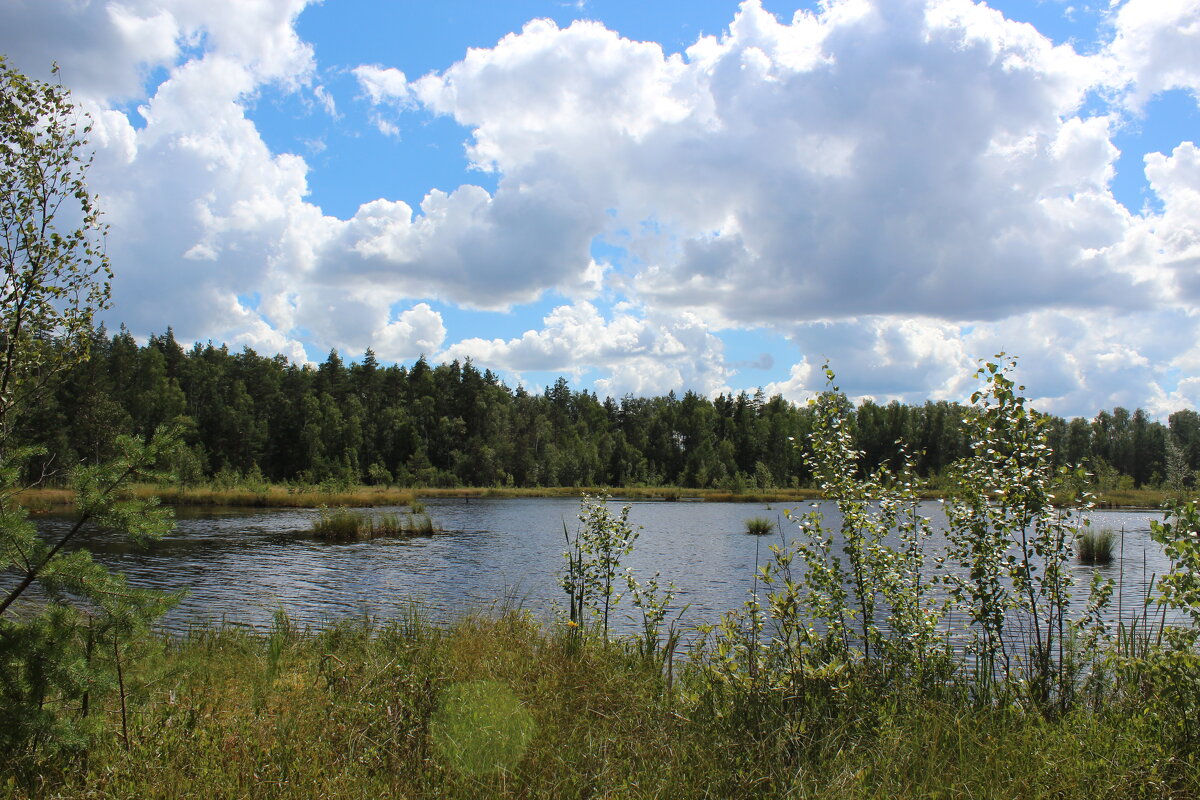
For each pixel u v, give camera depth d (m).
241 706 6.16
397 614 15.05
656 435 121.25
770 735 4.95
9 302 8.43
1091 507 6.79
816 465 7.38
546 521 43.03
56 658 4.66
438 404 113.38
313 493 54.81
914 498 7.46
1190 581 5.62
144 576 21.02
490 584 20.03
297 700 6.02
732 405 137.62
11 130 8.52
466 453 100.31
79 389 61.22
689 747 4.84
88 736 4.72
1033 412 6.88
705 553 27.62
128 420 62.25
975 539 6.90
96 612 5.07
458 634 8.07
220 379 105.69
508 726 5.01
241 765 4.47
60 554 4.99
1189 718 5.27
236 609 16.19
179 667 6.11
